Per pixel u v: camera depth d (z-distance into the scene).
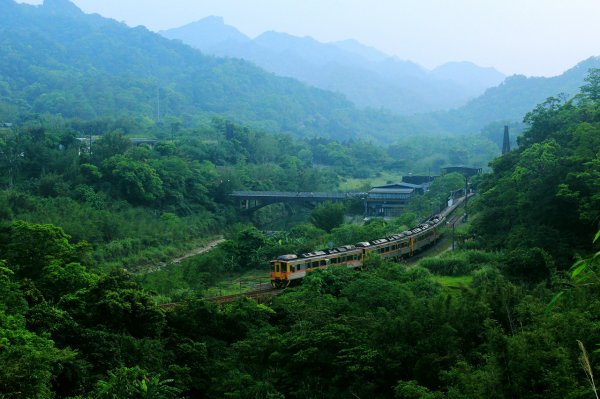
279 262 62.66
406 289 54.97
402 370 35.50
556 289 43.66
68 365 33.94
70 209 113.81
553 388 25.45
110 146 151.88
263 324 48.75
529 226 71.25
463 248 80.81
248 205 162.38
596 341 28.08
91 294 43.91
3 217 103.50
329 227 112.38
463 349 36.66
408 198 147.88
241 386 38.31
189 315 46.91
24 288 42.78
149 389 32.88
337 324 41.53
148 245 113.81
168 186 142.25
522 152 96.50
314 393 36.41
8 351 30.08
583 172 67.50
